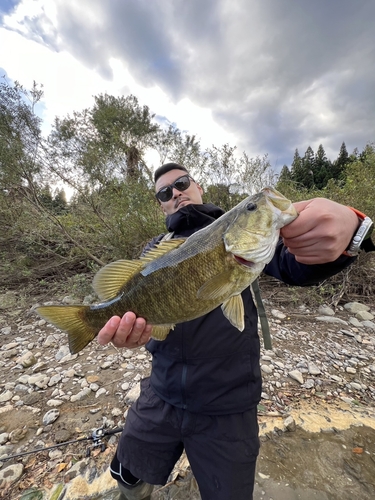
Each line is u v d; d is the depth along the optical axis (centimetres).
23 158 207
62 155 228
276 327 150
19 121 211
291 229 37
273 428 87
